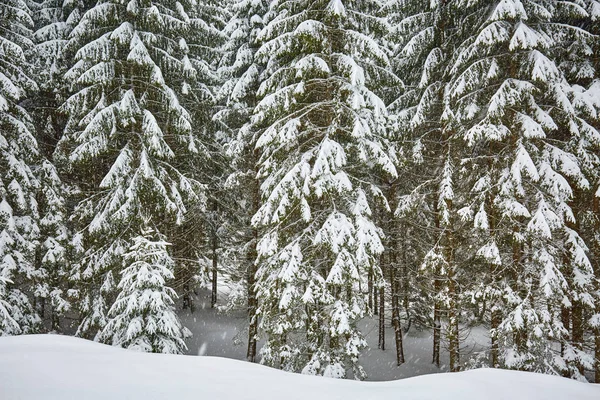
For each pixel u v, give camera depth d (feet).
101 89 37.45
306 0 33.04
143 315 31.22
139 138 38.40
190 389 14.08
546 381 17.72
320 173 28.89
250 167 45.44
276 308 32.76
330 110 32.76
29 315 39.83
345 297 31.14
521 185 31.04
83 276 37.24
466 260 39.73
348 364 32.12
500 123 32.09
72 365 15.90
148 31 38.65
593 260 36.60
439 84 38.14
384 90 43.21
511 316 31.04
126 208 34.78
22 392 12.36
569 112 30.14
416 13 41.01
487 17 33.68
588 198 36.81
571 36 31.48
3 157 38.27
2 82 35.73
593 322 33.24
